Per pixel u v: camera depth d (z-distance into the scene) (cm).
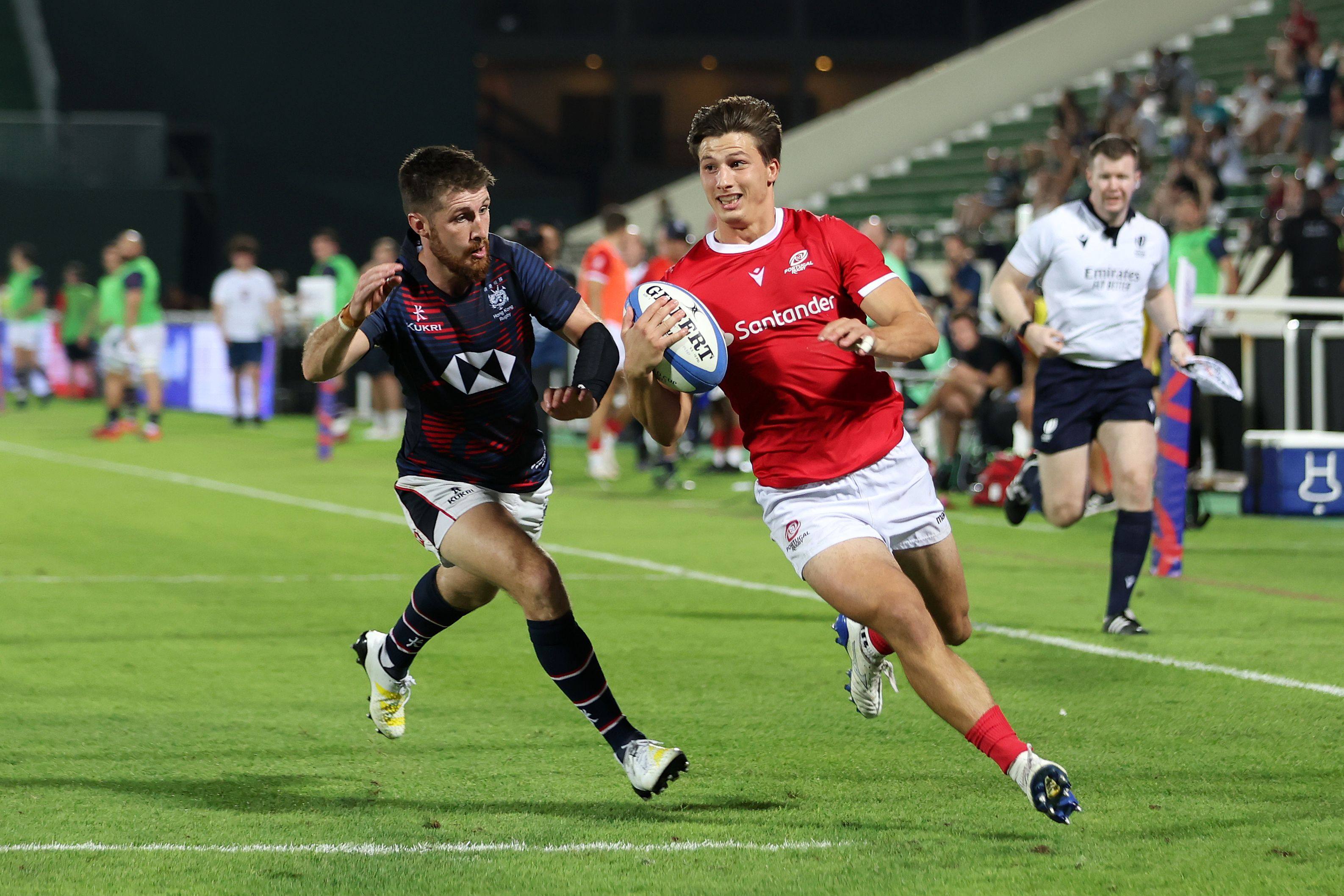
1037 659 2455
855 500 1627
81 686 2272
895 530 1636
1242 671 2352
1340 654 2494
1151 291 2683
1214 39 9569
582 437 7794
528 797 1688
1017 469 4722
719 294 1627
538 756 1870
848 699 2184
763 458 1658
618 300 5181
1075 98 8694
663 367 1599
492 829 1558
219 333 9031
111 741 1936
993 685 2258
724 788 1719
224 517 4406
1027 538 4081
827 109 15038
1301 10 8056
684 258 1678
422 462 1734
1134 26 9944
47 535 4012
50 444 6888
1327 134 7425
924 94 10556
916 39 14950
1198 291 5066
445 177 1562
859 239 1620
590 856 1462
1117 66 9962
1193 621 2806
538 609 1622
